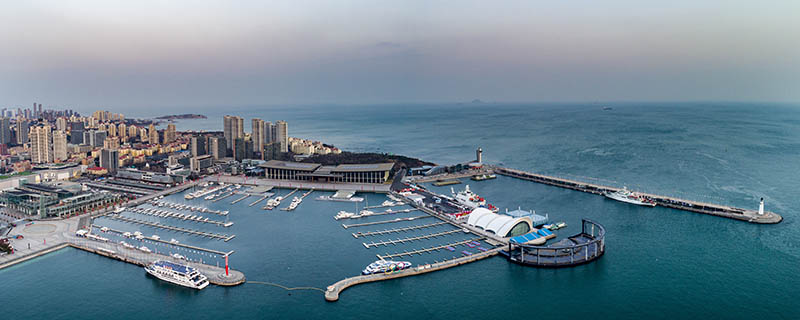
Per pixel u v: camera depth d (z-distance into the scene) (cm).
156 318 15688
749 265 19362
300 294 17238
